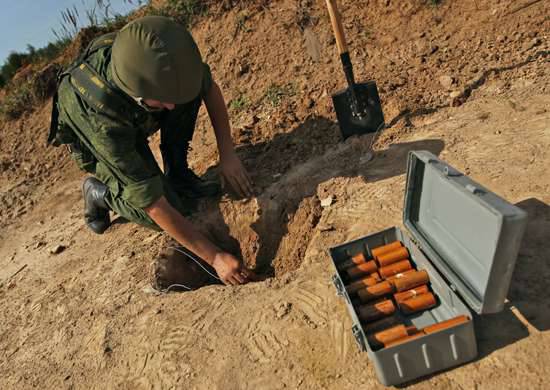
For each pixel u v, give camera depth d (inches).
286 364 81.0
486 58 141.8
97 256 136.5
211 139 167.9
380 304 81.6
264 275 122.1
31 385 99.8
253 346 86.4
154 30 86.5
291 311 89.8
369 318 81.1
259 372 81.5
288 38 180.5
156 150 183.6
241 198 130.0
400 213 102.0
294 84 167.0
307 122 148.6
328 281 93.3
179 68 86.7
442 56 149.0
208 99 121.0
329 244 102.7
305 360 80.3
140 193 98.3
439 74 143.3
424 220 87.0
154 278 113.9
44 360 105.0
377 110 128.6
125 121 98.3
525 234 86.9
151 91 88.0
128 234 141.2
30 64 295.1
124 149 98.7
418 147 120.2
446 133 121.2
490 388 66.5
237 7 200.1
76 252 143.6
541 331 71.0
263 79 176.1
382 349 66.1
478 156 108.8
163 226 101.8
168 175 137.9
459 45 150.3
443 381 69.2
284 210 125.0
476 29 152.2
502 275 61.3
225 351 87.6
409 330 73.9
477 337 73.1
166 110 117.3
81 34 239.0
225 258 104.0
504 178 99.9
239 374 82.6
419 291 82.2
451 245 78.5
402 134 128.0
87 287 123.7
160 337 96.8
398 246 88.2
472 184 67.2
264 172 136.9
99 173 116.8
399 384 70.7
